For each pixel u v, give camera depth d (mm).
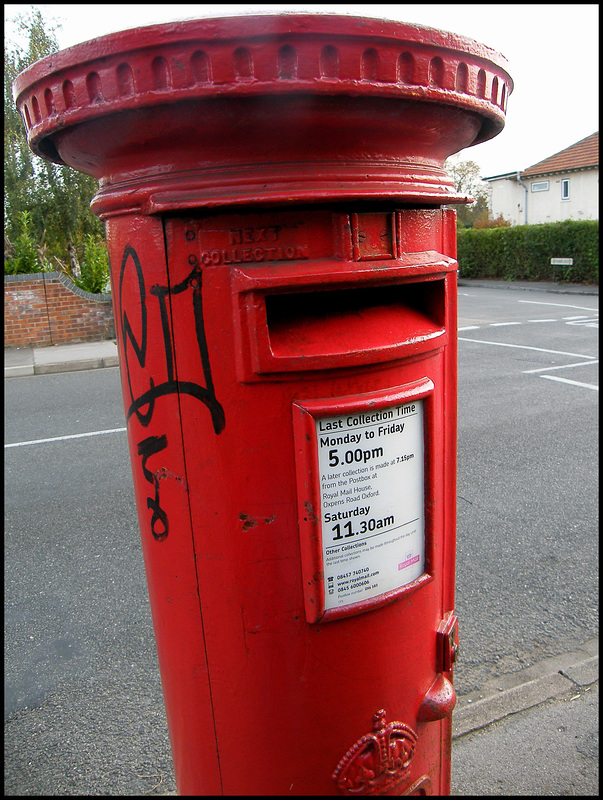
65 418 7012
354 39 870
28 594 3381
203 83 862
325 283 961
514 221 33938
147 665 2797
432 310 1223
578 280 19766
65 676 2742
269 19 836
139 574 3547
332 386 1033
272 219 967
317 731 1193
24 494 4738
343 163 983
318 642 1147
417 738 1333
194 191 950
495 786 2104
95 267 12406
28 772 2248
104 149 1031
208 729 1229
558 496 4391
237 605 1127
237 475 1062
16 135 20000
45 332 11781
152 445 1128
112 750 2334
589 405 6625
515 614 3055
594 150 29234
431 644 1327
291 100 883
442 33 952
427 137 1061
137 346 1093
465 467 4980
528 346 10109
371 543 1148
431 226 1147
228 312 993
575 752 2227
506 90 1187
